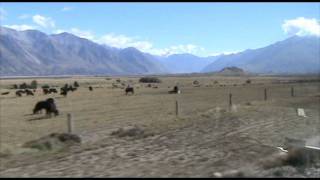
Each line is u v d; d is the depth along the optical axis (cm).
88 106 5559
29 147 2239
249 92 8300
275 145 2350
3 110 5250
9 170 1727
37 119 4159
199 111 4238
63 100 6862
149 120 3559
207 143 2389
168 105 5372
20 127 3453
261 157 1958
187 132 2783
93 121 3700
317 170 1809
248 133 2773
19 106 5875
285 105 4884
